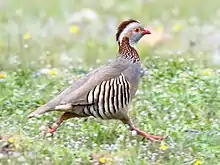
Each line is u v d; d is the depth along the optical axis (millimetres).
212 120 15070
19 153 13164
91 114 14219
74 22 24250
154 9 26562
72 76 17141
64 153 13305
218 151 13781
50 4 26906
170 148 13781
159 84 16703
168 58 18859
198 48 21828
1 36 22484
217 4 26953
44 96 15945
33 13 25578
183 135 14312
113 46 22141
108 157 13383
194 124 14836
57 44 22078
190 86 16312
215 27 24078
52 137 14203
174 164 13352
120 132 14562
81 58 20656
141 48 21891
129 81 14383
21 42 20375
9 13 25344
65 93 14078
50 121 14992
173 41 22531
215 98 15719
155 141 14227
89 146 13922
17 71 17578
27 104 15688
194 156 13688
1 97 15836
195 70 17281
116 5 27188
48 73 17406
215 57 20000
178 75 17016
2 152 13336
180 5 26906
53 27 23750
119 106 14258
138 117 15219
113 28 24031
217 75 16969
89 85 14039
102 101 14102
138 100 16047
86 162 13195
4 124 14344
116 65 14422
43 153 13344
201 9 26406
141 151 13695
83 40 22828
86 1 27531
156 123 14953
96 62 19719
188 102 15664
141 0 27297
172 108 15477
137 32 14656
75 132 14430
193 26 24172
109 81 14141
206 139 14188
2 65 18516
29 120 14844
